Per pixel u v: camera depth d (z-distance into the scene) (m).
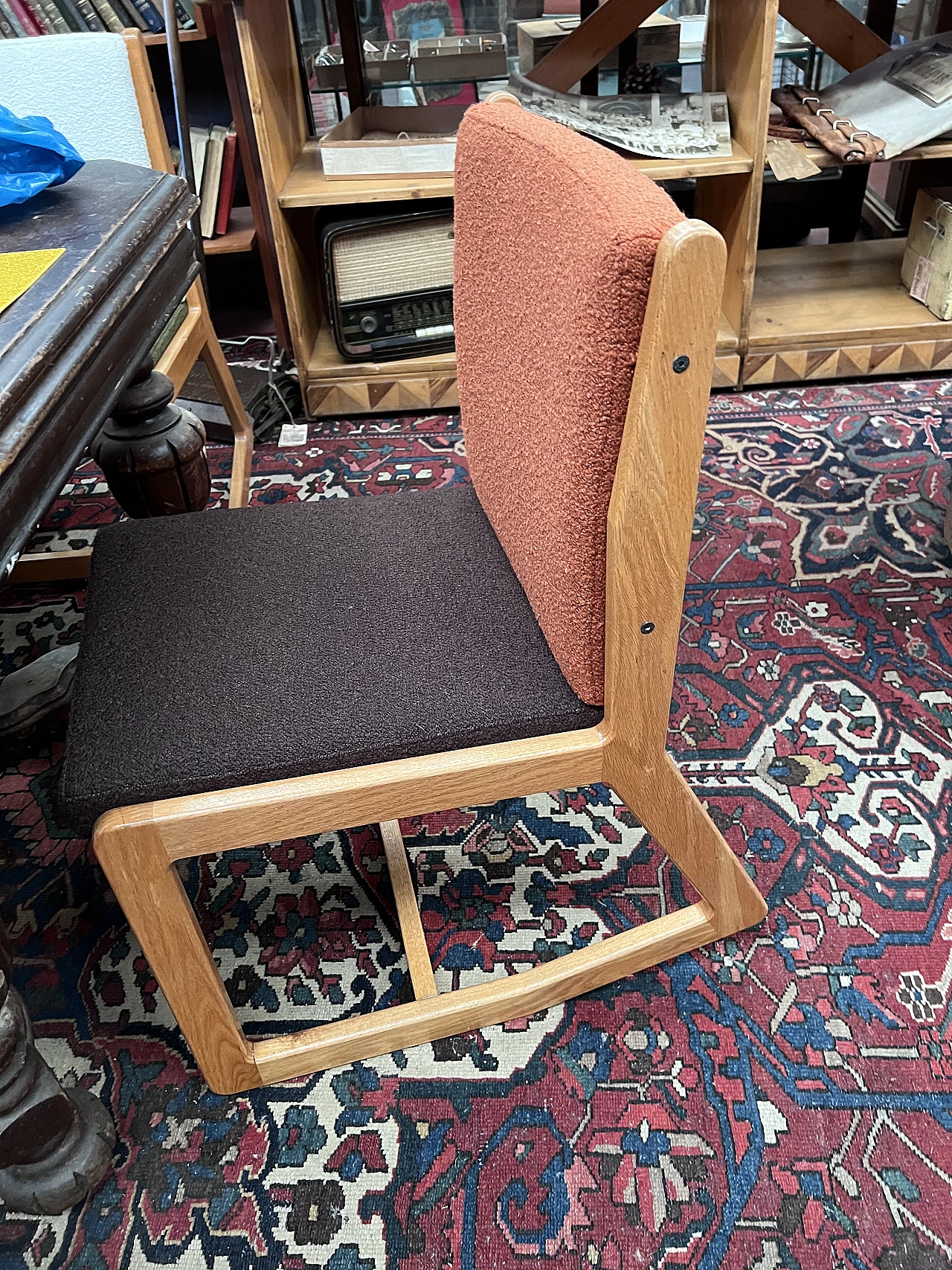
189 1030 0.93
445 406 2.27
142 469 1.39
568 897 1.20
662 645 0.78
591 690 0.82
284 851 1.29
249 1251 0.90
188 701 0.84
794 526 1.82
